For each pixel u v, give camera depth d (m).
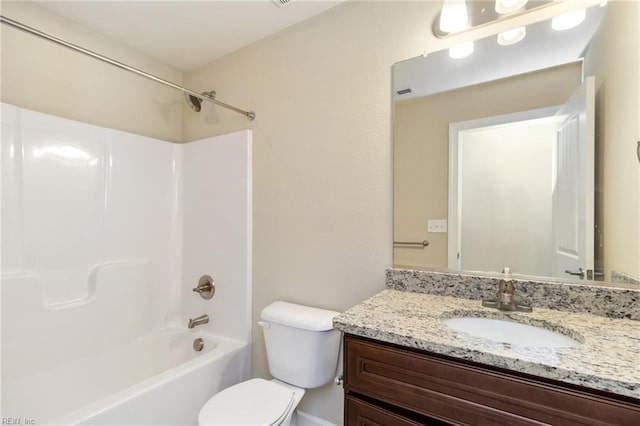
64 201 1.70
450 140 1.34
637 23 1.04
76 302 1.73
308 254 1.68
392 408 0.90
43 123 1.62
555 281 1.14
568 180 1.14
